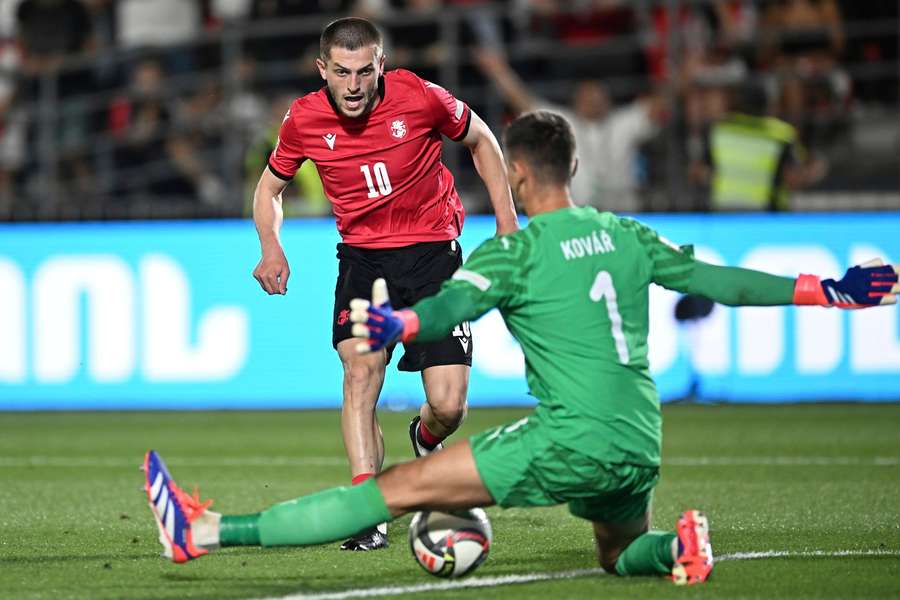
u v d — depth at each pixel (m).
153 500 15.35
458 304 14.30
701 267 15.16
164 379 40.84
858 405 40.50
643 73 47.12
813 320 40.16
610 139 45.53
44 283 40.88
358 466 18.84
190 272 40.88
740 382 40.41
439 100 19.70
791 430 35.34
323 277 40.75
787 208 41.38
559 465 14.50
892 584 15.94
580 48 47.06
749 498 24.25
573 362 14.62
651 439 14.84
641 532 15.95
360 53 18.48
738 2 47.72
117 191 47.84
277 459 31.20
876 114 46.91
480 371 40.66
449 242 20.50
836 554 18.12
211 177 48.06
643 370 14.99
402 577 16.70
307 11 47.88
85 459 31.47
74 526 21.62
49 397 40.88
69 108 48.31
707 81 45.44
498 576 16.62
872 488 25.41
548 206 15.22
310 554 18.62
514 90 45.97
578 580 16.22
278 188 20.48
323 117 19.61
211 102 48.53
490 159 20.28
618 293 14.92
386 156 19.72
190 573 17.19
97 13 52.84
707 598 15.09
